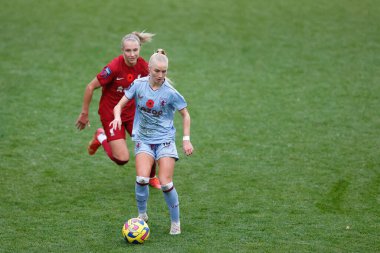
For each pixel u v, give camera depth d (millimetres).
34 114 39906
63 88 45031
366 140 35969
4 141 35375
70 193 28844
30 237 23828
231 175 31188
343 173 31359
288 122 39094
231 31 59000
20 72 47812
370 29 59625
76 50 53281
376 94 44094
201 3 67562
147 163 24453
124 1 67750
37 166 32125
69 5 65812
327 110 41094
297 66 50375
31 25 59156
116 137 28891
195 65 50500
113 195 28719
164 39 56312
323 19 62750
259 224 25297
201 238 23812
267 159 33344
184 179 30672
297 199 28156
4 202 27562
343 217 26125
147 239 23703
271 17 63281
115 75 28344
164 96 24203
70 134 37000
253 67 50281
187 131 24250
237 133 37375
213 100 43156
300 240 23609
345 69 49531
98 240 23578
